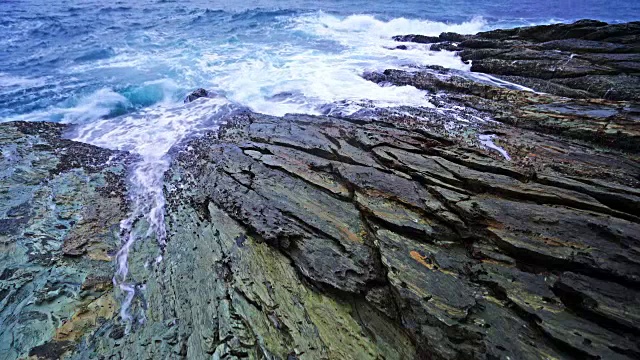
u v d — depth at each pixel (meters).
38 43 19.88
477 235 5.92
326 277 5.78
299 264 6.13
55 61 17.41
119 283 6.57
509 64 14.00
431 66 14.97
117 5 30.34
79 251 7.09
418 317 5.04
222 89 14.17
